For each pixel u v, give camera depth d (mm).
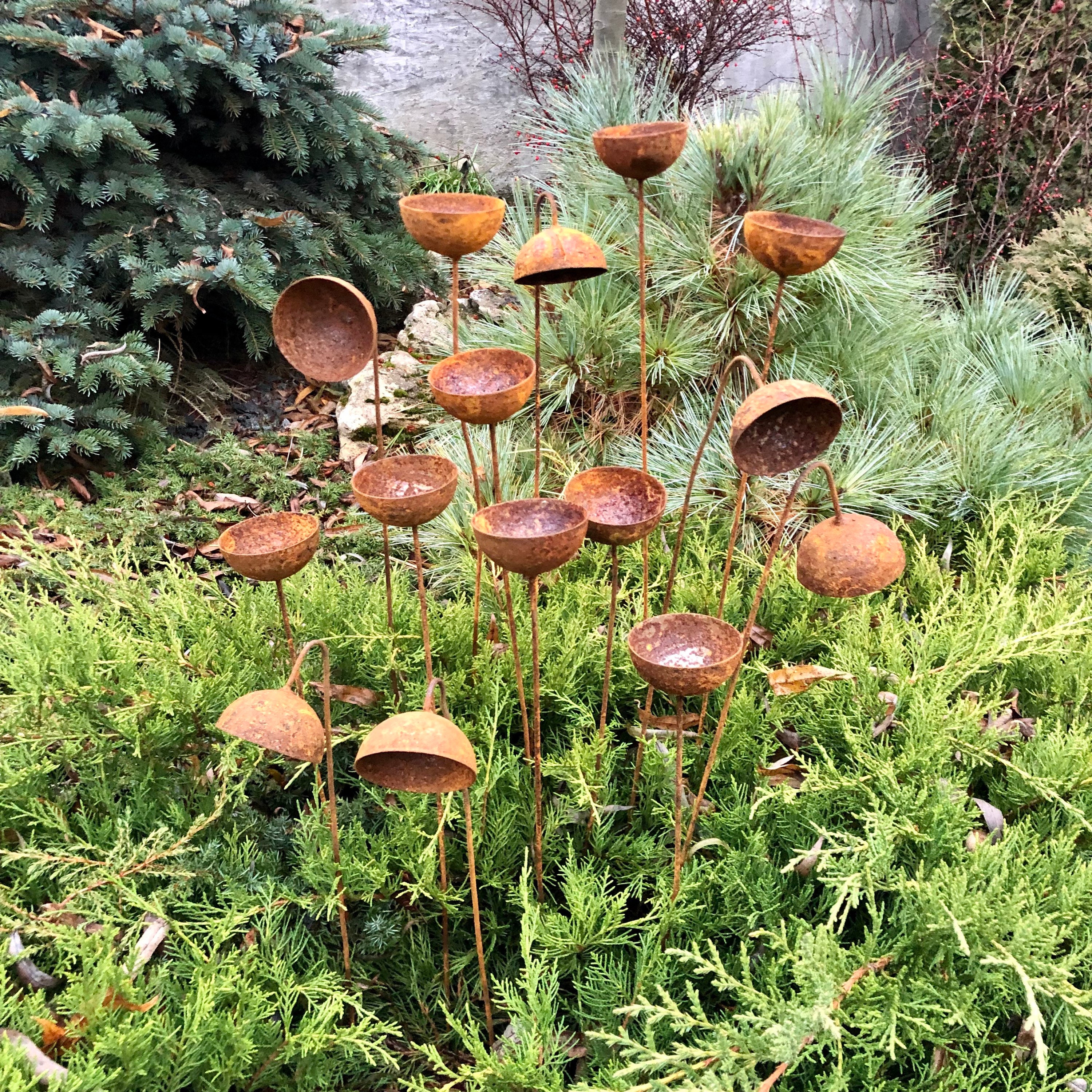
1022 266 3182
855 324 2264
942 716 1376
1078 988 1183
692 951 1229
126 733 1330
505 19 4746
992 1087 1156
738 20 4570
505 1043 1116
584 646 1521
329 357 1231
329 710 1231
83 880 1211
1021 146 4012
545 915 1231
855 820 1360
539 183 2486
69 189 2537
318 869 1239
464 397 1156
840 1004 1099
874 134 2393
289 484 2594
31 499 2355
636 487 1202
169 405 2889
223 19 2855
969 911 1101
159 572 1898
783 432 1097
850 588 1140
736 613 1692
